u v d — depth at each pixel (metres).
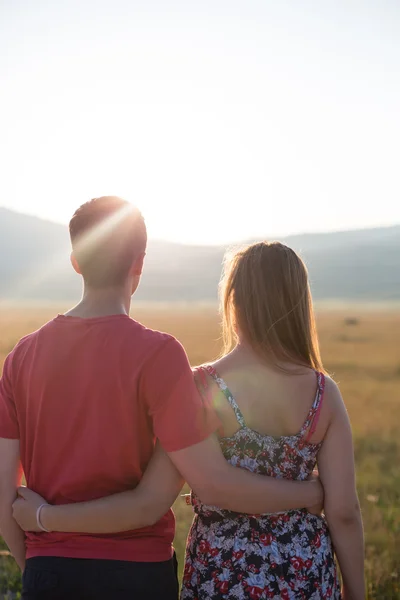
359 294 139.38
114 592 2.21
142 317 59.09
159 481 2.29
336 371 22.73
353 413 14.48
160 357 2.27
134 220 2.41
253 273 2.47
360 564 2.48
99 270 2.37
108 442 2.26
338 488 2.44
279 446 2.41
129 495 2.26
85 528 2.23
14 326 44.41
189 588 2.45
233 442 2.39
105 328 2.32
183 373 2.28
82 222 2.39
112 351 2.28
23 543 2.43
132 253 2.39
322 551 2.42
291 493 2.36
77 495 2.29
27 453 2.38
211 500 2.30
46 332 2.40
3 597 4.23
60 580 2.22
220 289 2.62
